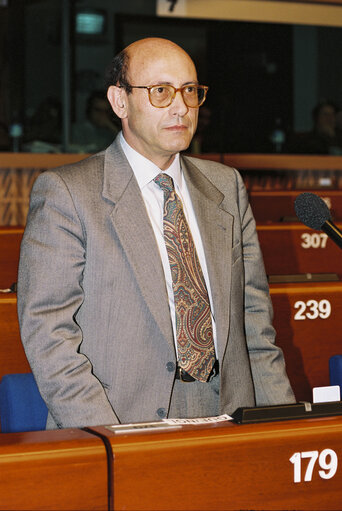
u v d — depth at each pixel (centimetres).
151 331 271
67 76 1229
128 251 272
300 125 1333
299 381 420
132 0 1252
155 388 271
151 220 286
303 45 1320
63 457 187
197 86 283
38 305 265
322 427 210
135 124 284
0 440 196
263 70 1316
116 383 269
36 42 1222
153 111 278
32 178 1181
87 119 1236
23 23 1212
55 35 1224
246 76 1312
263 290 314
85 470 189
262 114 1323
